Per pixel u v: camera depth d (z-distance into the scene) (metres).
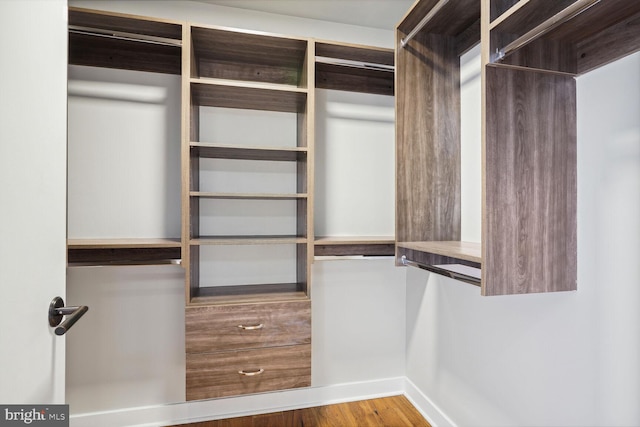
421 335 2.13
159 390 1.95
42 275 0.76
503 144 1.18
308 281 1.83
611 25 1.09
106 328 1.88
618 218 1.07
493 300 1.56
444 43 1.79
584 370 1.16
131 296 1.91
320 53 1.96
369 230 2.27
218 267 2.04
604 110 1.13
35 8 0.73
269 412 2.09
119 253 1.65
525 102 1.20
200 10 2.00
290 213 2.14
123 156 1.91
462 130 1.80
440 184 1.79
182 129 1.66
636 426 1.01
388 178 2.30
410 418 2.05
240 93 1.81
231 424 1.96
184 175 1.66
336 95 2.21
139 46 1.86
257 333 1.72
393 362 2.31
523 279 1.19
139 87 1.93
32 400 0.71
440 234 1.79
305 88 1.83
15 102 0.65
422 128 1.76
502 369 1.50
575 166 1.24
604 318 1.10
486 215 1.16
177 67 1.96
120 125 1.91
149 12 1.94
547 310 1.30
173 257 1.70
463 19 1.63
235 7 2.04
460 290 1.78
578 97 1.23
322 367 2.19
